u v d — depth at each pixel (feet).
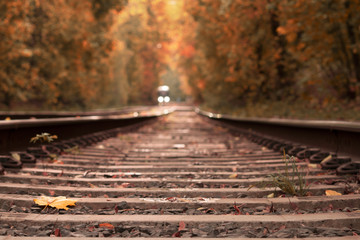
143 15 315.37
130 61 286.05
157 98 352.90
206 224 10.29
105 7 121.08
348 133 22.91
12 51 90.38
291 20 62.90
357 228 10.16
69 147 27.07
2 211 11.56
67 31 121.29
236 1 89.04
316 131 28.99
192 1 130.41
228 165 21.89
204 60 147.02
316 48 67.77
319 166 20.03
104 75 188.75
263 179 15.89
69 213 11.76
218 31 107.24
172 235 9.43
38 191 14.20
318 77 72.49
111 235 9.57
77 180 16.61
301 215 10.71
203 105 215.10
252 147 31.78
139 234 9.53
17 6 82.99
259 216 10.72
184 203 12.60
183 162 23.54
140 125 63.62
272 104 91.35
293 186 14.33
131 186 16.17
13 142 23.77
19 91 104.78
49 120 28.19
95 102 195.93
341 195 13.17
